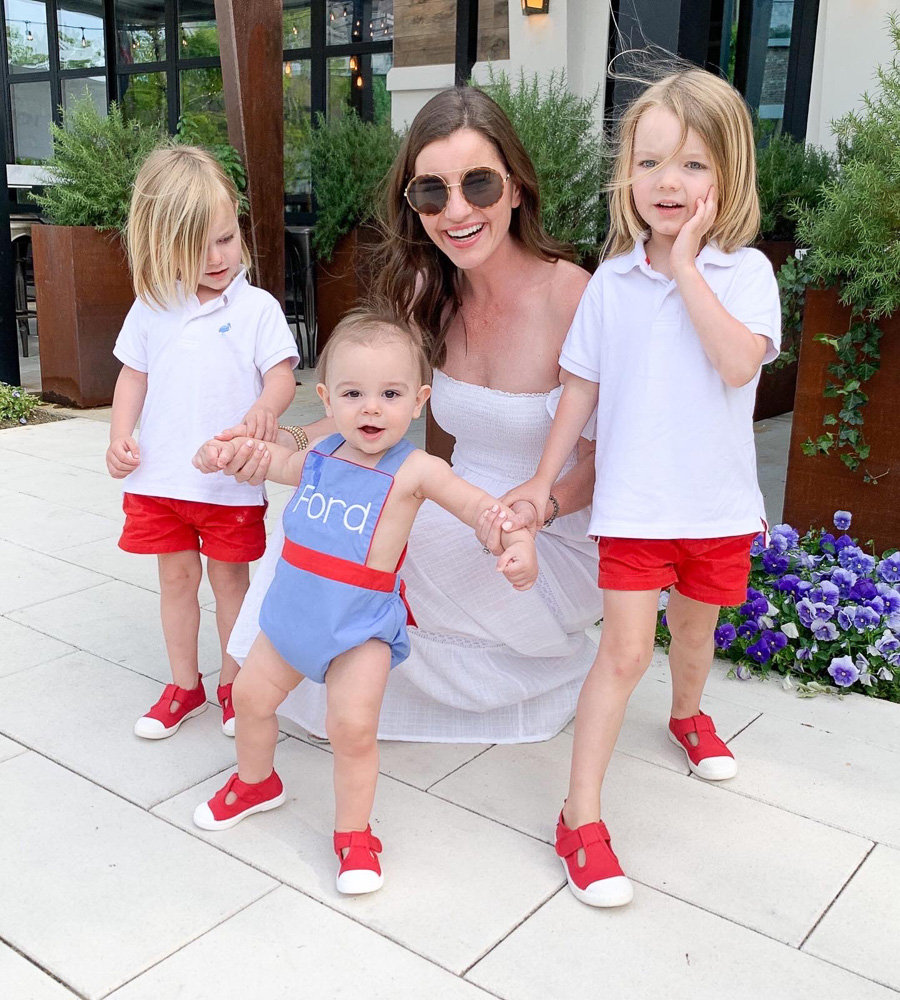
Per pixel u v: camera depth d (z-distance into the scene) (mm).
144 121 12164
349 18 10039
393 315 2314
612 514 2014
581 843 1986
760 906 1950
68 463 5484
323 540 1963
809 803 2311
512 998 1700
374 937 1852
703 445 2000
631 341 2045
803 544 3582
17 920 1891
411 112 8961
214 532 2502
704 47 3779
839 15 7133
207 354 2467
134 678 2939
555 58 7605
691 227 1911
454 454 2701
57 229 6648
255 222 6402
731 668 3025
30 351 9594
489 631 2465
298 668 2002
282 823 2219
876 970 1780
